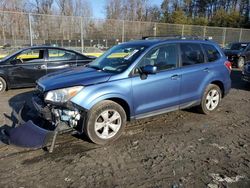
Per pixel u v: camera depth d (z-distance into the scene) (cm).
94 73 456
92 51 1535
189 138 472
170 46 519
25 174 347
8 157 389
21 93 792
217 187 325
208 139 470
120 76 444
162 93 493
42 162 378
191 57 551
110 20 1589
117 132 449
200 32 2028
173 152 416
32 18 1366
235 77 1223
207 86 581
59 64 863
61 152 407
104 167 368
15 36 1352
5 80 799
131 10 4628
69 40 1476
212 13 6812
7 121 534
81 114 411
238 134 498
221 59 612
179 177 346
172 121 558
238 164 382
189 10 6775
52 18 1413
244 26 4578
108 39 1597
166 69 503
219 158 399
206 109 595
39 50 846
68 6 4100
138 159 392
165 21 4947
